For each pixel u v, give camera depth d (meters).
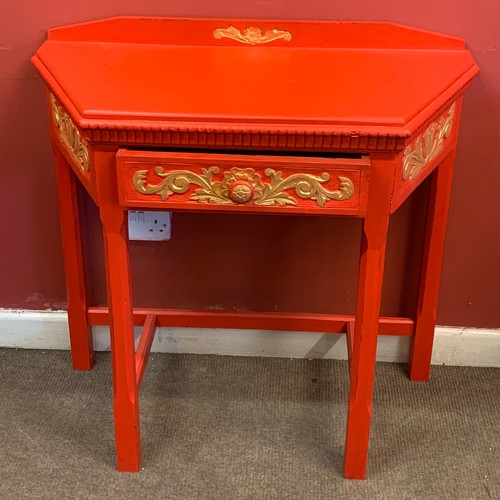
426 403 1.43
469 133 1.35
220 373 1.50
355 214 1.02
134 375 1.21
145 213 1.42
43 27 1.29
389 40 1.26
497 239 1.44
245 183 0.99
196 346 1.55
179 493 1.22
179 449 1.30
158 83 1.08
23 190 1.42
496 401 1.44
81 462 1.28
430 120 1.05
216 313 1.47
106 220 1.06
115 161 1.01
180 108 0.98
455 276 1.48
